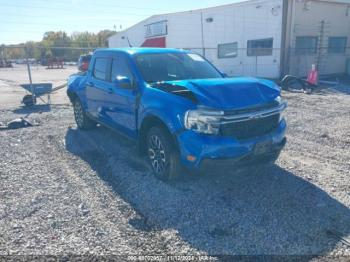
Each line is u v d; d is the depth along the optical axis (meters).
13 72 39.59
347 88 15.05
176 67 5.47
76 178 4.88
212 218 3.70
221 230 3.47
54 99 13.63
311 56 20.05
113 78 5.80
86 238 3.36
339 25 21.02
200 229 3.49
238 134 4.07
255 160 4.26
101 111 6.34
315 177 4.81
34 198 4.24
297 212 3.81
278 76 18.97
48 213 3.86
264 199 4.14
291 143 6.57
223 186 4.52
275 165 5.29
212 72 5.73
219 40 21.88
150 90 4.75
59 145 6.56
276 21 18.52
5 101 13.49
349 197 4.17
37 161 5.65
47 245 3.24
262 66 19.78
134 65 5.25
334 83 16.48
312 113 9.57
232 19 20.75
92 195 4.32
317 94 13.51
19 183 4.72
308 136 7.09
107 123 6.23
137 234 3.42
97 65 6.54
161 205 4.02
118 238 3.35
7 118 9.52
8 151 6.24
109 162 5.50
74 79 7.70
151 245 3.23
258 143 4.12
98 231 3.48
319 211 3.83
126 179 4.79
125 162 5.48
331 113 9.52
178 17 24.17
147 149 5.03
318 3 19.36
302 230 3.44
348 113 9.48
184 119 4.09
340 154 5.86
